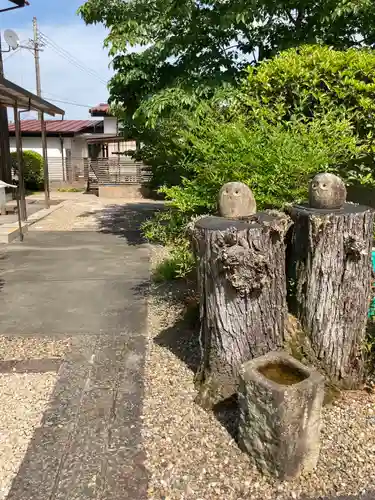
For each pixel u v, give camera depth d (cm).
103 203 1265
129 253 617
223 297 230
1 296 435
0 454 205
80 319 372
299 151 294
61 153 1906
